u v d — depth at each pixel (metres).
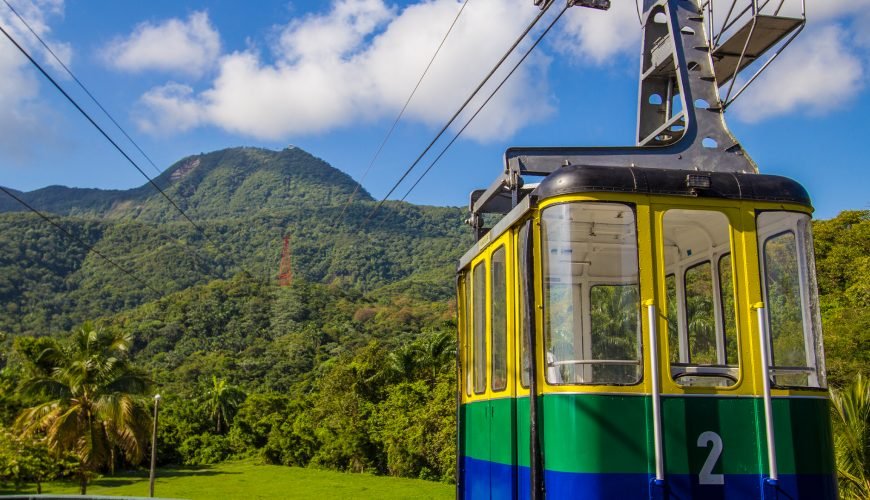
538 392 6.16
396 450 53.00
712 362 6.76
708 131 8.05
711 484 5.77
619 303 6.23
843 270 33.06
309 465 64.19
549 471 5.90
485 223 10.55
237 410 78.44
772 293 6.27
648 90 9.12
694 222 6.74
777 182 6.48
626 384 5.87
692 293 7.08
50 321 152.38
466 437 8.98
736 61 8.62
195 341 120.50
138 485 49.66
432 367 56.59
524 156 7.75
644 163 7.82
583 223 6.28
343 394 60.34
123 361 44.03
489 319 7.88
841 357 23.09
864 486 12.12
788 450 5.91
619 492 5.66
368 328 126.50
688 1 8.57
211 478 55.06
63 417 40.19
